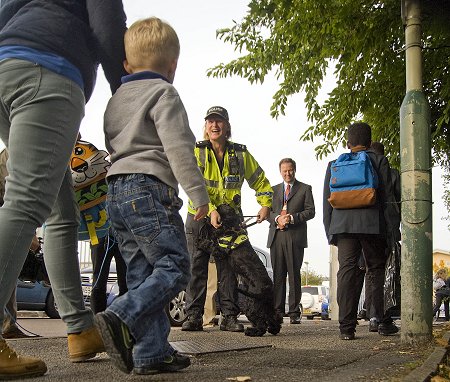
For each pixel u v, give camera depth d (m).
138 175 3.01
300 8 7.64
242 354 4.30
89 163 4.32
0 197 5.39
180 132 3.00
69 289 3.59
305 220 9.55
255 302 6.33
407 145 5.16
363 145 6.32
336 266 14.98
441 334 5.60
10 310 5.75
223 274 7.10
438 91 8.57
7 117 3.16
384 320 6.79
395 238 6.23
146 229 2.96
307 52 9.13
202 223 6.55
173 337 5.86
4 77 3.02
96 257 5.11
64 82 3.08
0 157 5.37
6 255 2.88
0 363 2.91
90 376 3.04
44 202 3.00
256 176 6.86
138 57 3.23
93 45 3.31
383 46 8.45
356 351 4.63
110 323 2.66
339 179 6.05
